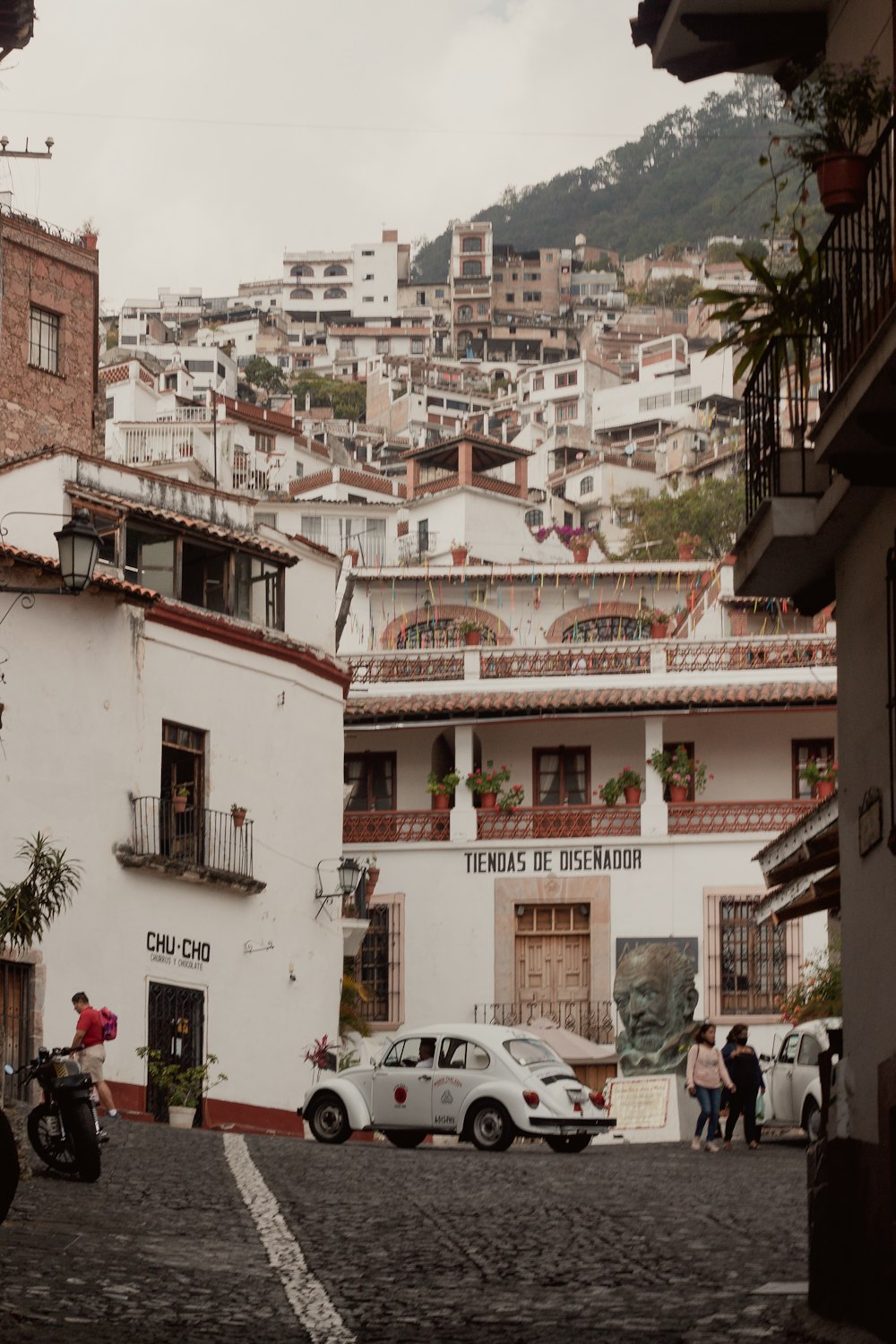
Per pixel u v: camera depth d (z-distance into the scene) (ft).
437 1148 90.12
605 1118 87.45
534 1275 40.93
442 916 143.74
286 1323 34.32
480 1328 34.04
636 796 142.92
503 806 143.95
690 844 141.38
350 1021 129.39
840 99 35.96
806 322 37.22
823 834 60.49
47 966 102.73
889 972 35.06
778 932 139.03
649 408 499.92
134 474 117.50
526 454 263.49
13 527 110.63
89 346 155.33
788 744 146.82
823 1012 121.70
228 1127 113.19
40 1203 52.34
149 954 109.50
